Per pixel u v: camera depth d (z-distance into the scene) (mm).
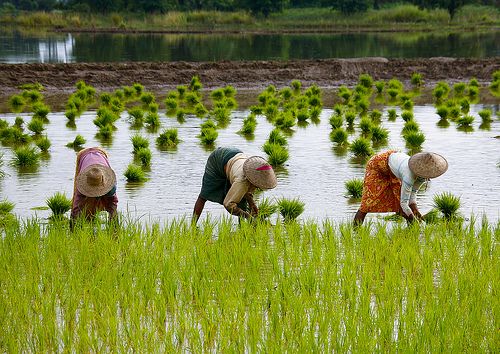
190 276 12734
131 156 25219
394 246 14422
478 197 19656
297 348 10453
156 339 10859
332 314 11383
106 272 12867
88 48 68562
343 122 33125
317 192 20359
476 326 10906
